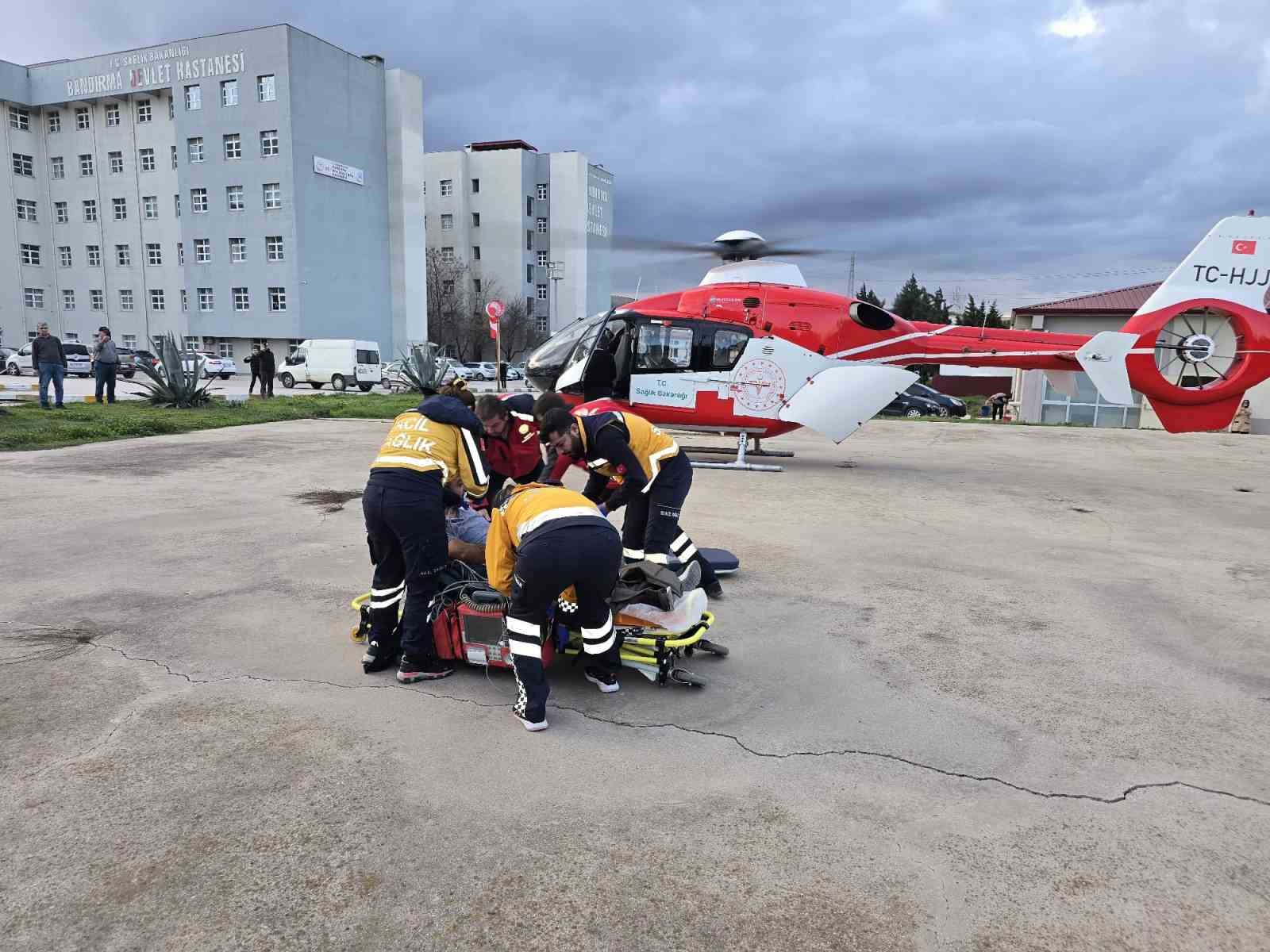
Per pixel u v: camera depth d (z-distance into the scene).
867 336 10.34
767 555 6.23
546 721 3.33
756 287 10.37
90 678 3.65
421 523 3.61
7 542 5.96
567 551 3.19
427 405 3.84
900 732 3.33
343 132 44.09
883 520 7.74
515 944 2.10
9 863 2.37
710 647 4.08
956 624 4.72
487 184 62.03
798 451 13.41
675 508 4.82
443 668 3.78
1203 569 6.15
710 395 10.34
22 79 46.78
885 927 2.19
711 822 2.66
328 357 32.50
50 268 49.94
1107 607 5.12
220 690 3.57
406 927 2.15
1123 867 2.46
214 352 42.72
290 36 40.06
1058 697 3.71
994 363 10.70
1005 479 10.61
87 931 2.11
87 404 16.33
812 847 2.53
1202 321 10.49
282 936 2.11
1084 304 26.34
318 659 3.95
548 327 65.81
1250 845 2.59
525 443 4.97
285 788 2.80
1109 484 10.41
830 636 4.45
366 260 46.59
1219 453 14.14
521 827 2.61
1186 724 3.46
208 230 43.31
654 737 3.25
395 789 2.81
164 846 2.47
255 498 7.79
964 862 2.47
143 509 7.15
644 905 2.25
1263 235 10.08
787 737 3.27
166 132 45.00
